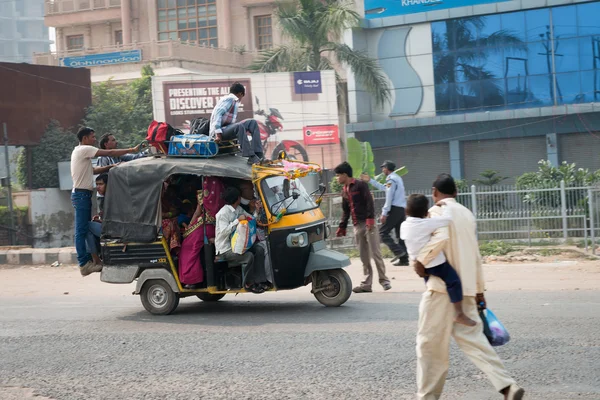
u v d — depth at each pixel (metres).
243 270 9.76
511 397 5.15
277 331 8.72
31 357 8.02
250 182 10.08
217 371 7.07
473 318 5.36
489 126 34.94
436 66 36.12
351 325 8.85
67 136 36.22
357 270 15.34
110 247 10.42
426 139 36.19
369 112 37.41
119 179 10.27
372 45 37.28
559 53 33.84
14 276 16.70
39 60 45.66
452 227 5.33
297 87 34.97
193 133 10.84
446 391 6.12
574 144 33.91
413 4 36.25
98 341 8.66
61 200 35.03
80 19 54.12
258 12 50.28
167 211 10.16
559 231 18.98
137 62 43.94
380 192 22.17
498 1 34.59
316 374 6.78
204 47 45.22
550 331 8.05
